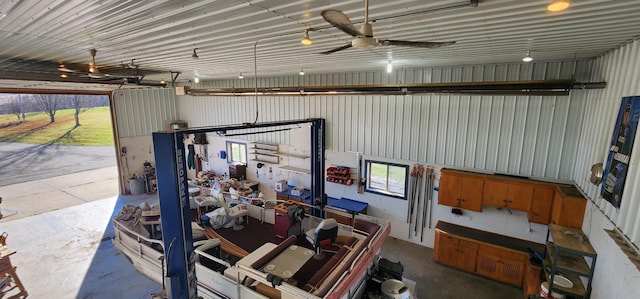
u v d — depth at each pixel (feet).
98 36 12.26
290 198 29.09
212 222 19.06
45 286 18.83
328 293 10.44
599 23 9.62
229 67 22.71
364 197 26.35
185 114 40.24
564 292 14.07
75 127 59.72
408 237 24.72
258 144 32.99
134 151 37.42
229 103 35.12
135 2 8.14
